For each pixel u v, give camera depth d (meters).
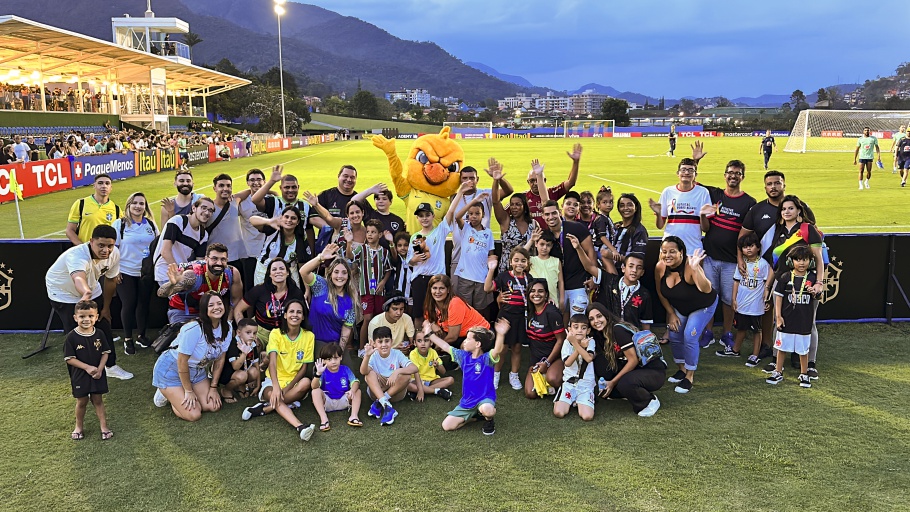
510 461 4.50
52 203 16.94
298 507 3.92
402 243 6.62
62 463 4.47
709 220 6.79
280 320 5.85
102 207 7.29
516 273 5.98
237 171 28.17
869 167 19.02
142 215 6.93
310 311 6.04
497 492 4.08
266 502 3.98
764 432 4.91
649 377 5.25
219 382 5.55
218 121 87.62
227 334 5.48
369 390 5.49
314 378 5.23
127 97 50.41
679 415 5.25
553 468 4.39
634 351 5.25
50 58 37.38
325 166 30.84
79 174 20.81
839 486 4.13
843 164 29.20
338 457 4.57
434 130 119.19
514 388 5.97
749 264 6.42
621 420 5.18
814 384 5.86
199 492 4.10
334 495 4.05
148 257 6.78
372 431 5.01
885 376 6.02
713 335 7.31
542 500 3.99
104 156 22.61
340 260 6.02
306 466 4.43
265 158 39.12
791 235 5.95
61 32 30.67
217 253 5.91
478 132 81.69
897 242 7.48
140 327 6.87
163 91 50.16
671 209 6.96
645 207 15.84
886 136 43.94
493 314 7.25
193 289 6.07
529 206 7.35
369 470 4.38
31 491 4.11
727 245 6.68
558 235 6.46
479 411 4.94
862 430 4.92
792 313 5.73
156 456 4.58
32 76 42.72
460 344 6.46
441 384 5.80
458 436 4.91
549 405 5.55
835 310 7.59
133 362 6.50
